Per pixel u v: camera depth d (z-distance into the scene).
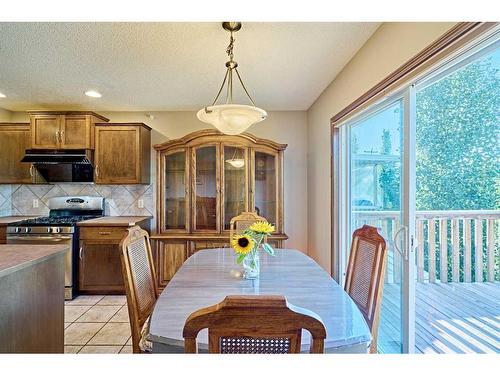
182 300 1.46
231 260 2.26
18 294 1.65
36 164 3.79
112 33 2.04
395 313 2.04
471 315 1.61
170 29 1.99
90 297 3.44
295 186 4.20
